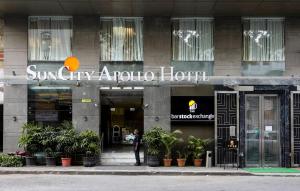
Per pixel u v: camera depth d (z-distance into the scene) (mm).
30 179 17203
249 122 21766
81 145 20641
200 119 21641
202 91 21688
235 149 20516
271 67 22219
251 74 22156
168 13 21484
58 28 22266
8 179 17203
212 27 22312
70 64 21734
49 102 21828
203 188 14938
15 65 21797
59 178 17578
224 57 21938
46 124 21812
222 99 21547
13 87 21766
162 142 21078
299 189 14797
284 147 21438
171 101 21750
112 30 22281
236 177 18297
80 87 21766
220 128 21469
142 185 15609
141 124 22172
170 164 21156
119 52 22172
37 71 21641
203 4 19922
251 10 20906
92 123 21703
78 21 21969
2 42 22234
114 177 18062
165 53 21969
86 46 21906
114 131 22234
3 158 20641
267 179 17641
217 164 21234
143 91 21922
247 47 22297
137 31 22328
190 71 22062
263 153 21641
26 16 21938
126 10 21016
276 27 22422
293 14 21688
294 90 21484
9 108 21703
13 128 21672
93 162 20875
